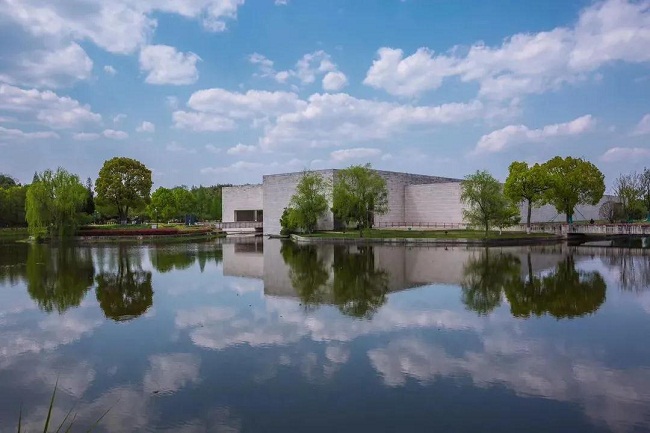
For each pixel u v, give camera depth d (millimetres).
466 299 16000
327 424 6934
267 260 29641
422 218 71000
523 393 7969
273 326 12469
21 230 71250
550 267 24828
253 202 75625
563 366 9250
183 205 86312
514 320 12992
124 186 66188
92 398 7996
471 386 8273
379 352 10172
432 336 11391
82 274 23406
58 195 49312
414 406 7496
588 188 51844
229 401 7773
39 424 7090
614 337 11258
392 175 70812
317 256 32094
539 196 49719
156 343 11078
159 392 8188
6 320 13547
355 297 16469
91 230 54875
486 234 43188
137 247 42531
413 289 18047
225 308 14828
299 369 9188
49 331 12289
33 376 9055
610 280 20141
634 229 47500
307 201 55938
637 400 7676
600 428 6738
